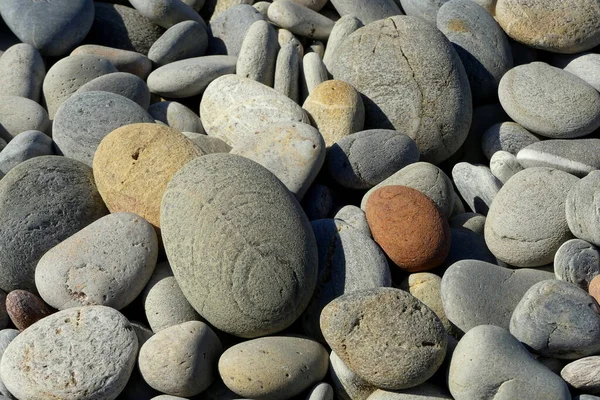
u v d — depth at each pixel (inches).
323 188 37.8
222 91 40.6
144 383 33.6
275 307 33.7
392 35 40.7
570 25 40.9
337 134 39.4
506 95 40.1
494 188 38.1
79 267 34.7
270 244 33.9
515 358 32.2
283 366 32.8
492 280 35.0
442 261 35.9
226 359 33.0
